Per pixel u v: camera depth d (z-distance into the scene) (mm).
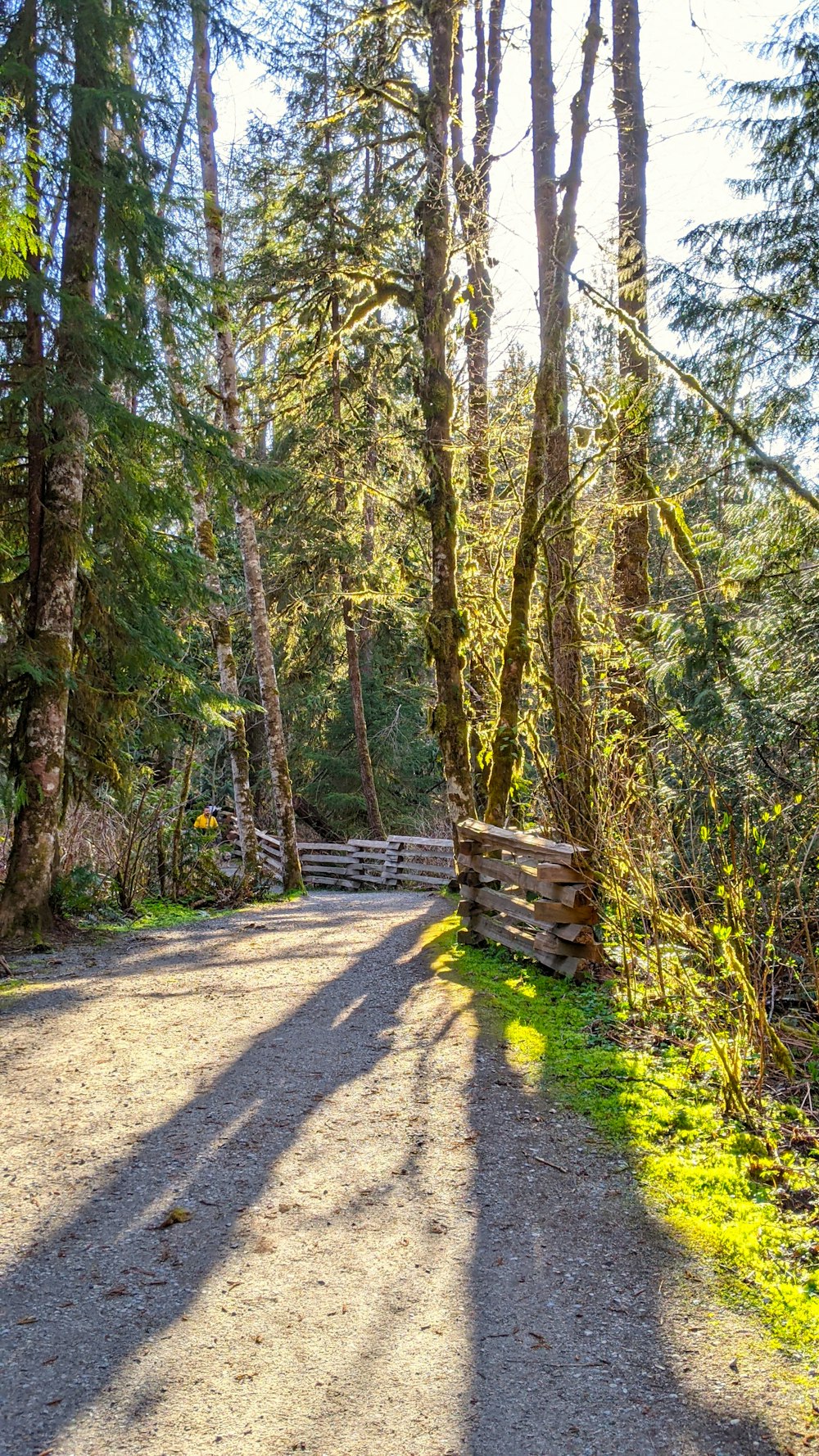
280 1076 5172
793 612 5969
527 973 6914
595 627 9625
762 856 5324
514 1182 3854
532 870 7066
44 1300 3062
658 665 6699
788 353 7793
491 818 9414
